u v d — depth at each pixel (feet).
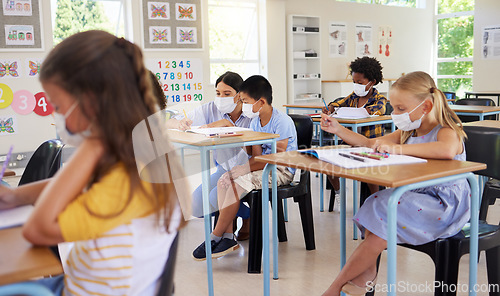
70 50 2.80
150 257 3.13
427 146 5.94
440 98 6.17
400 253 9.10
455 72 31.42
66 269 3.23
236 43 24.23
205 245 7.88
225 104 9.36
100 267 3.02
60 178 2.85
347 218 11.28
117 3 19.98
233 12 23.63
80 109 2.83
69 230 2.84
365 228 5.91
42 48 17.76
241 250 9.45
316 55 26.63
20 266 2.78
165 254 3.25
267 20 23.93
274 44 24.32
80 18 19.48
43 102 17.88
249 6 23.99
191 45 21.25
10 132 17.33
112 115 2.82
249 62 24.50
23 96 17.48
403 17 30.99
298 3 26.08
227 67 24.02
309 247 9.33
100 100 2.80
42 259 2.89
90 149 2.86
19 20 17.22
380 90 29.30
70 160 2.87
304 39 26.84
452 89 31.68
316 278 7.99
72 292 3.15
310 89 27.30
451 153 5.83
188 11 21.02
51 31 17.97
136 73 2.95
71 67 2.77
